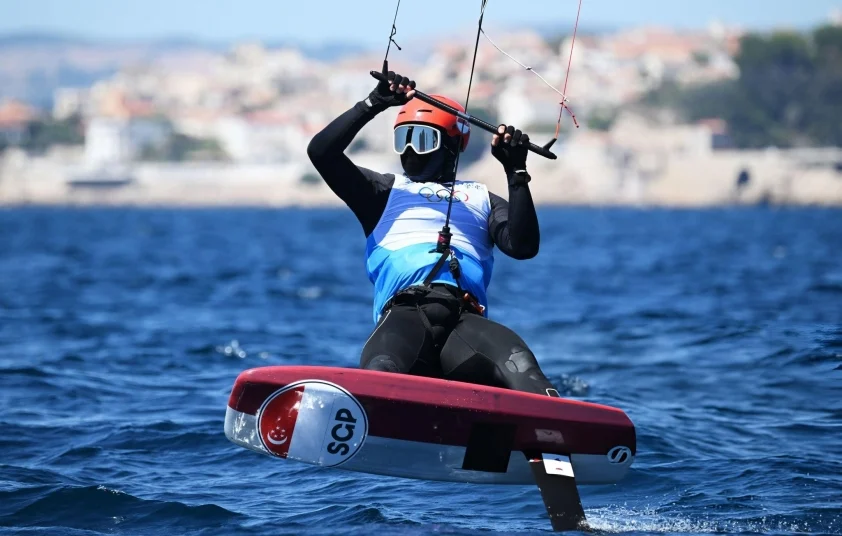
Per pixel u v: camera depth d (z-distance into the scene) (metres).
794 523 20.08
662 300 67.88
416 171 20.77
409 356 18.91
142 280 87.62
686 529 19.61
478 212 20.50
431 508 21.58
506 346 19.00
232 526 19.91
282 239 188.50
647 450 26.52
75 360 41.31
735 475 24.09
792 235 191.38
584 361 41.31
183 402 32.97
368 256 20.41
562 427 17.73
